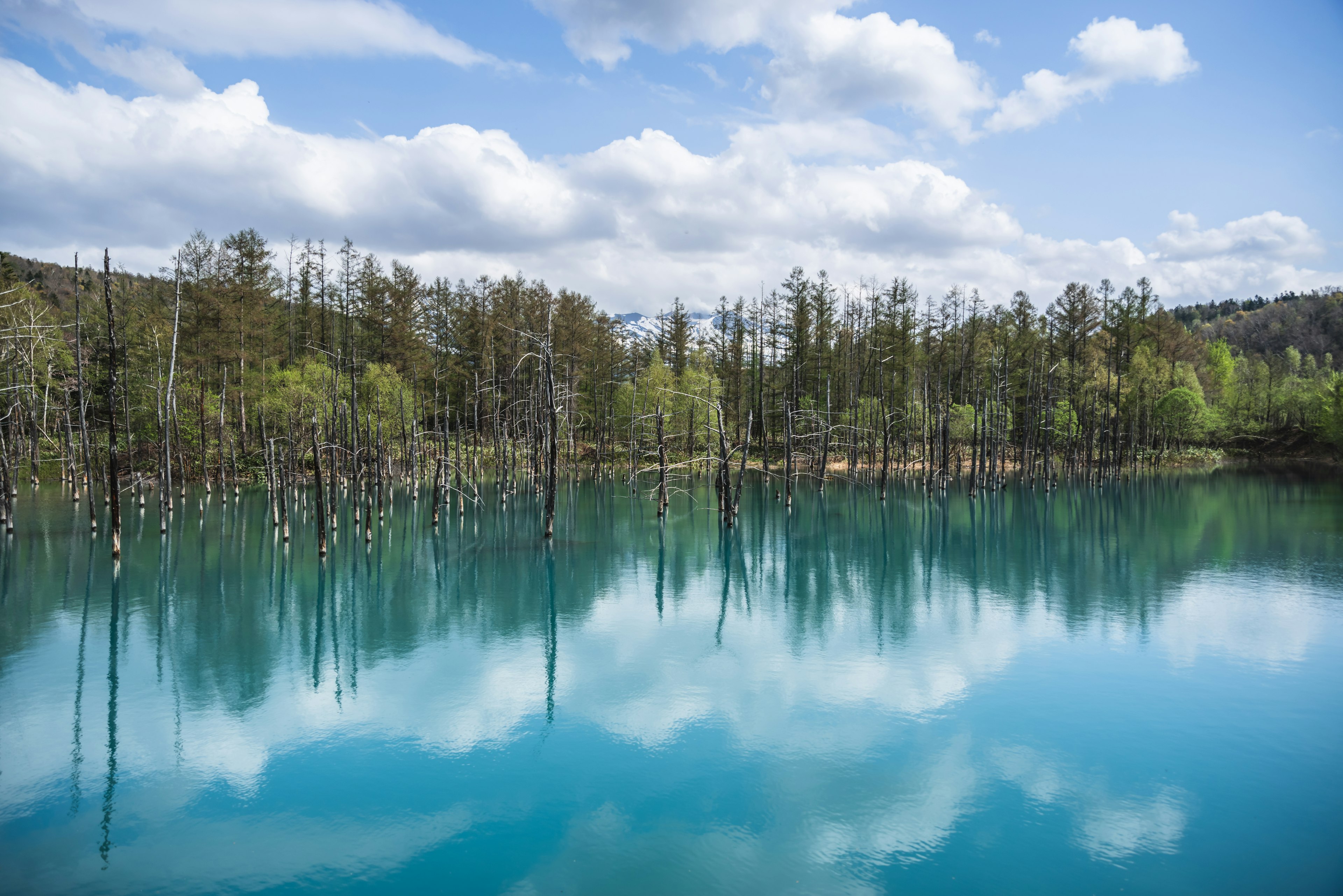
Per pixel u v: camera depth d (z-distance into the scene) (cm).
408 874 1052
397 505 5350
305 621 2347
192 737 1504
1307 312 15125
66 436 5278
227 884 1032
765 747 1445
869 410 6981
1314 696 1670
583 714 1609
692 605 2553
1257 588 2711
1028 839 1127
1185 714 1584
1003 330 8250
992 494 5978
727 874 1045
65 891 1017
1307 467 8544
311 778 1334
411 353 7481
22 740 1482
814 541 3897
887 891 1005
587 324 8081
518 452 7156
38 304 5378
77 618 2356
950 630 2223
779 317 8569
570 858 1087
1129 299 9138
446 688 1770
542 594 2719
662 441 4200
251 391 6088
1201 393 8975
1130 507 5131
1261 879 1030
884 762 1381
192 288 5750
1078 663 1909
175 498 5206
